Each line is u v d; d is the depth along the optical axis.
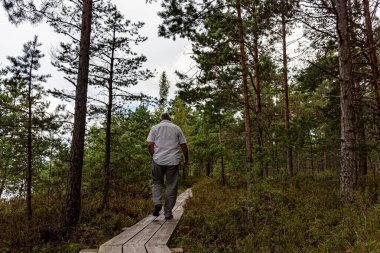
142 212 9.54
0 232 7.70
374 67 12.26
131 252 4.51
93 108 10.93
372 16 11.83
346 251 4.56
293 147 17.12
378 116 12.73
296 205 7.81
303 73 15.41
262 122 14.95
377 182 10.95
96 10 10.69
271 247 4.89
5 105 11.95
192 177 33.09
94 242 6.71
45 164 12.70
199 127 31.31
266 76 14.23
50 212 9.76
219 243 5.70
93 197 12.20
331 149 16.05
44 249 6.44
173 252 4.98
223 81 13.23
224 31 12.22
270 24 12.23
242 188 13.21
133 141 13.78
